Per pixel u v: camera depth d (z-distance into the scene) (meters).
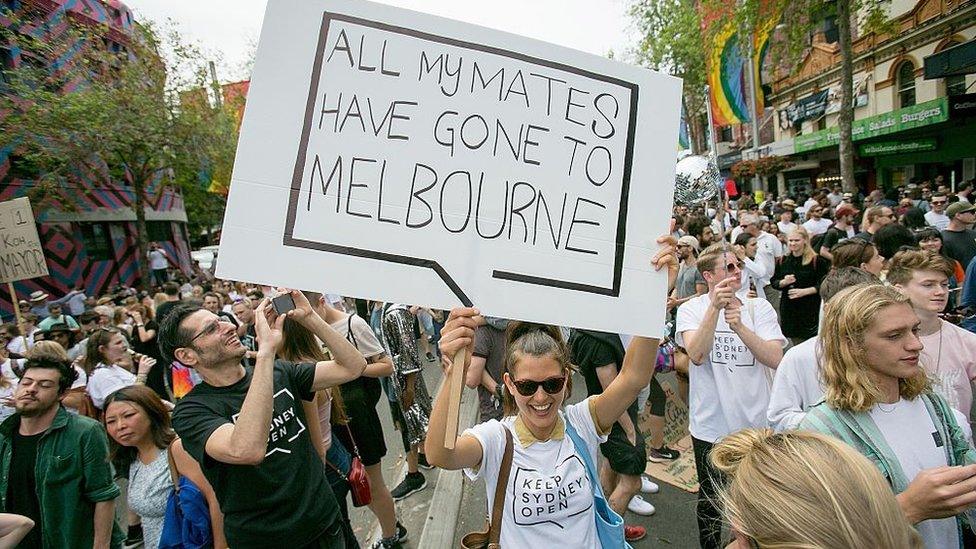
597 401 2.03
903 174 20.22
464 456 1.86
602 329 1.96
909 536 0.96
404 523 4.11
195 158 18.61
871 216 6.57
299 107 1.89
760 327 2.94
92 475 2.80
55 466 2.73
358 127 1.93
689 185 4.66
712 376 3.04
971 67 11.58
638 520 3.73
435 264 1.92
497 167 1.99
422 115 1.97
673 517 3.72
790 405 2.30
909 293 2.47
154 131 16.61
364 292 1.87
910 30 17.44
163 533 2.43
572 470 1.89
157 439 2.80
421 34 1.99
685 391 4.46
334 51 1.93
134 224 23.58
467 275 1.93
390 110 1.95
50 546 2.74
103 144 15.77
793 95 26.25
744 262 6.01
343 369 2.45
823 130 22.70
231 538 2.20
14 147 14.79
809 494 0.98
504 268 1.95
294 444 2.33
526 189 2.00
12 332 8.86
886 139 19.52
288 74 1.89
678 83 2.12
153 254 23.48
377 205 1.91
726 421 2.96
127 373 4.97
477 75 2.01
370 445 3.63
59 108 14.66
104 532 2.84
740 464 1.15
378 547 3.73
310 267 1.85
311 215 1.87
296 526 2.23
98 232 21.45
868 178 22.34
